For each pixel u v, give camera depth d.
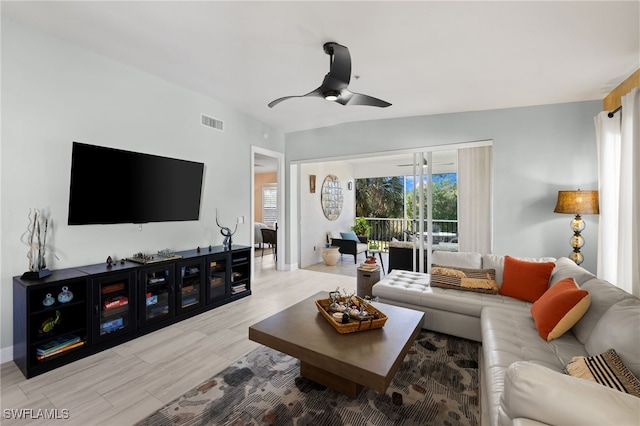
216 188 4.02
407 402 1.83
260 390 1.93
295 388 1.95
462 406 1.79
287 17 2.11
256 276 5.07
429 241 4.28
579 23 2.03
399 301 2.96
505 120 3.73
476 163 4.18
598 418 0.82
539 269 2.61
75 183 2.54
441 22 2.09
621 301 1.64
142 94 3.13
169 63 2.91
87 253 2.73
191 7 2.04
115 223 2.86
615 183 2.85
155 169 3.18
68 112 2.59
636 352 1.29
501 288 2.78
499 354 1.71
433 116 4.15
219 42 2.49
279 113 4.39
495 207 3.77
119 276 2.56
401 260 4.58
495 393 1.37
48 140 2.47
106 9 2.11
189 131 3.63
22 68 2.33
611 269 2.87
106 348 2.46
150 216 3.16
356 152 4.76
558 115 3.47
